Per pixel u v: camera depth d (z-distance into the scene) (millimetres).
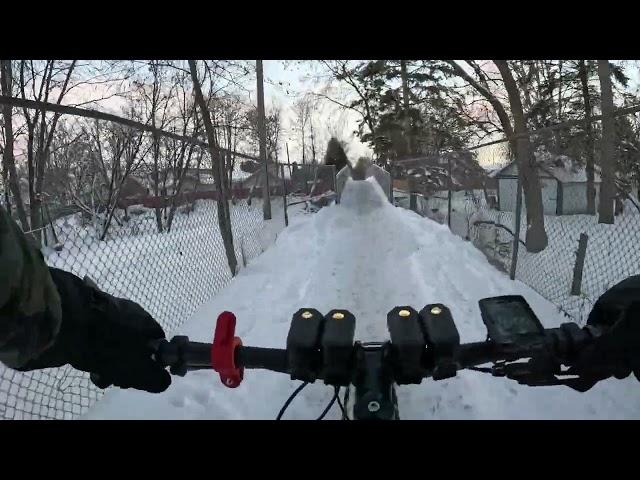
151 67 12891
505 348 1354
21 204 15398
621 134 8023
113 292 5691
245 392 3635
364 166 48062
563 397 3369
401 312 1423
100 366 1338
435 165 14047
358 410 1361
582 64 17969
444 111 25047
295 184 19875
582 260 5863
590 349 1306
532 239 8344
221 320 1290
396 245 9398
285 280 7164
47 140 16266
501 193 9430
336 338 1307
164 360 1383
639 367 1319
